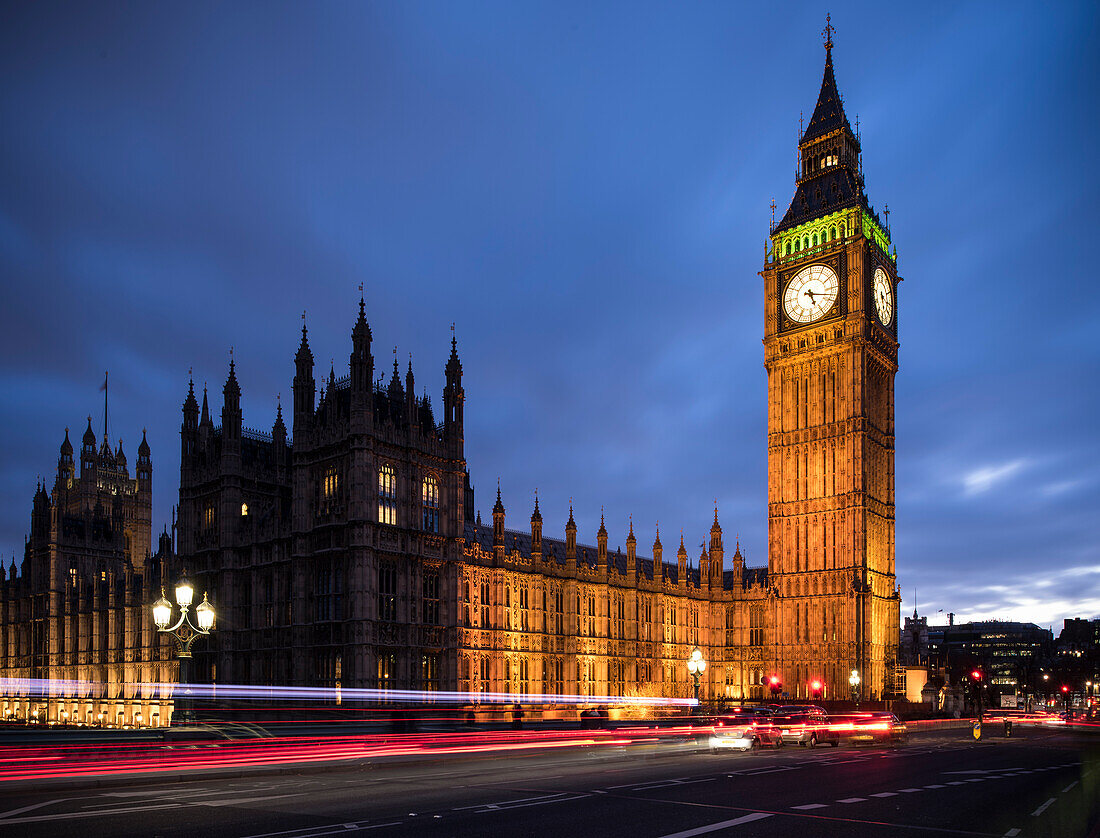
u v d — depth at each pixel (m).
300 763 40.69
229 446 84.44
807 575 113.31
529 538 104.56
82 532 137.88
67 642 126.88
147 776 33.91
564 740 63.56
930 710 119.31
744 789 33.09
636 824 24.66
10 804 27.69
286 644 76.62
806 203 122.94
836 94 124.94
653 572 111.81
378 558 71.81
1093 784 36.50
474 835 22.66
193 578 86.75
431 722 70.00
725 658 119.25
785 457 117.62
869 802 30.11
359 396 72.38
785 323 120.19
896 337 124.06
